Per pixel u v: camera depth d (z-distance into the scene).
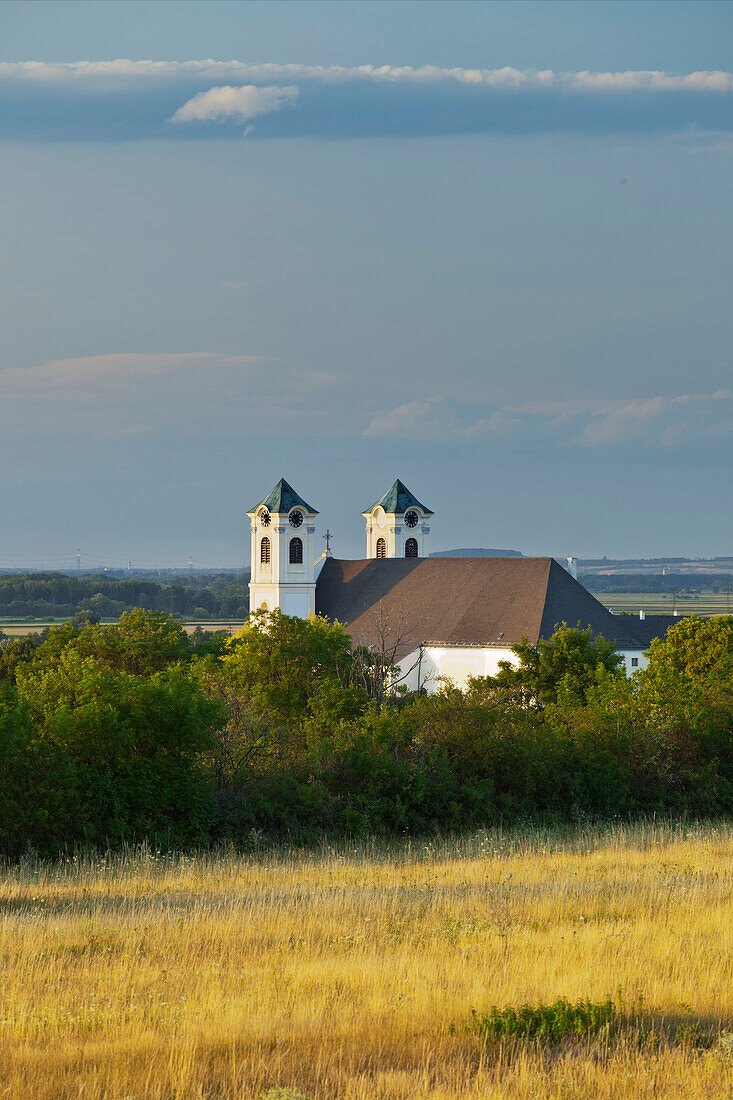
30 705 143.50
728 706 196.75
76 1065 55.22
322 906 94.56
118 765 144.12
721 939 79.50
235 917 88.75
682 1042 57.47
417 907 93.69
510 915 91.06
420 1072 54.16
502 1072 54.47
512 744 177.75
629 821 175.12
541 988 66.75
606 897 99.25
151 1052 56.56
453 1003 63.84
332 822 157.88
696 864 123.62
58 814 137.25
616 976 68.81
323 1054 56.91
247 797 155.62
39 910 94.88
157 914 91.94
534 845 143.62
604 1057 56.00
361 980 68.69
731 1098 50.44
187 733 148.62
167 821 145.50
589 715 190.88
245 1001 64.00
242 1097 51.47
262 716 184.25
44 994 67.44
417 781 164.62
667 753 186.00
